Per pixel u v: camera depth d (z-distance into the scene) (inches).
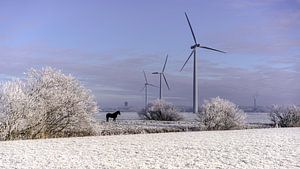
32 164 550.9
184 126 1482.5
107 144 801.6
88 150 702.5
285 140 884.6
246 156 623.5
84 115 1040.8
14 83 943.0
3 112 907.4
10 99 904.9
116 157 617.0
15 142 831.7
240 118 1477.6
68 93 1016.9
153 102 2126.0
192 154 647.8
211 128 1405.0
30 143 812.0
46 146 758.5
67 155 638.5
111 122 1715.1
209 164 549.6
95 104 1081.4
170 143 821.2
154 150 703.1
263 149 713.6
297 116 1688.0
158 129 1311.5
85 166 535.2
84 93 1056.2
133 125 1488.7
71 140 885.8
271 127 1546.5
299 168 518.9
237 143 817.5
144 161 575.8
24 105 927.7
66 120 1032.8
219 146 762.8
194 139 914.1
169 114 2026.3
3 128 917.2
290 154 647.8
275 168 519.2
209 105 1451.8
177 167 526.3
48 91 995.9
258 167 526.3
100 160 587.2
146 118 2129.7
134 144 802.8
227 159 593.3
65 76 1043.9
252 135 1032.8
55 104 994.7
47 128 1018.1
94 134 1083.9
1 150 692.7
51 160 586.9
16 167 527.5
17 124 904.3
